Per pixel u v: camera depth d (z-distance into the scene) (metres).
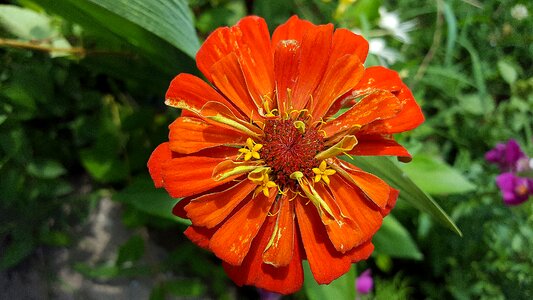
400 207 0.17
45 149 0.15
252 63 0.09
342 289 0.14
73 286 0.15
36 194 0.14
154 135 0.15
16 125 0.13
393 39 0.21
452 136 0.21
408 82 0.19
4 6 0.12
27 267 0.15
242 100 0.09
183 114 0.09
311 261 0.09
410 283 0.19
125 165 0.15
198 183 0.09
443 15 0.21
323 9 0.19
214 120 0.09
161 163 0.09
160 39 0.11
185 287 0.15
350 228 0.09
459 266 0.19
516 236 0.18
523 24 0.22
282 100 0.10
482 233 0.17
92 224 0.16
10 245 0.14
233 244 0.09
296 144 0.10
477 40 0.22
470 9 0.22
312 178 0.10
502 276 0.18
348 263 0.09
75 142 0.15
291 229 0.09
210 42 0.09
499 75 0.22
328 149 0.09
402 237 0.15
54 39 0.13
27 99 0.13
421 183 0.15
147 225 0.16
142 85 0.16
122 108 0.15
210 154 0.09
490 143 0.20
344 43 0.09
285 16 0.18
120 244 0.16
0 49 0.13
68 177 0.16
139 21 0.09
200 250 0.16
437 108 0.22
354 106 0.09
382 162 0.10
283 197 0.09
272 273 0.09
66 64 0.14
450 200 0.18
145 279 0.16
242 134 0.09
